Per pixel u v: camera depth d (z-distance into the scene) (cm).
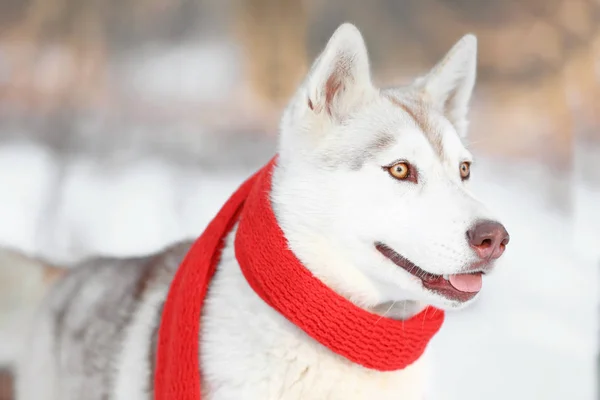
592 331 531
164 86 1086
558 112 1034
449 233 225
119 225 717
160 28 1154
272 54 1127
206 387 233
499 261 231
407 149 240
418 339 242
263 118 1045
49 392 313
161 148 946
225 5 1159
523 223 776
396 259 237
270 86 1104
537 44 1097
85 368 288
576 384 451
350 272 238
